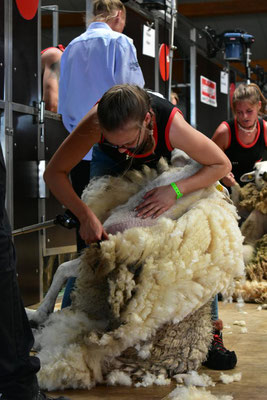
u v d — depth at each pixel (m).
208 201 2.69
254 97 5.06
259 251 4.80
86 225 2.60
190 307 2.51
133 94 2.32
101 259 2.52
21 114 4.31
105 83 3.69
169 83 5.93
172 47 5.88
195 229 2.54
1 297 1.94
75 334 2.62
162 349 2.60
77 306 2.73
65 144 2.64
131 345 2.51
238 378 2.64
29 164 4.41
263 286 4.53
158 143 2.60
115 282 2.52
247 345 3.24
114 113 2.29
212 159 2.62
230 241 2.63
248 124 5.14
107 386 2.55
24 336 2.03
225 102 9.20
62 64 3.86
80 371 2.48
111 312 2.58
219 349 2.84
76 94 3.73
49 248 4.68
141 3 5.71
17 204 4.23
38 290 4.52
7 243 1.98
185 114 8.04
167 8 6.01
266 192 4.88
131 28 5.32
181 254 2.51
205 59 8.24
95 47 3.66
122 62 3.66
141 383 2.55
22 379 1.97
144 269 2.50
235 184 5.05
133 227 2.55
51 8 6.44
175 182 2.63
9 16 4.12
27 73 4.38
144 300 2.48
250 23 16.38
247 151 5.27
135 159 2.68
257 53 17.88
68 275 3.00
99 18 3.81
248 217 5.04
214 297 2.84
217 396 2.40
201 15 16.06
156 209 2.60
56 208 4.76
